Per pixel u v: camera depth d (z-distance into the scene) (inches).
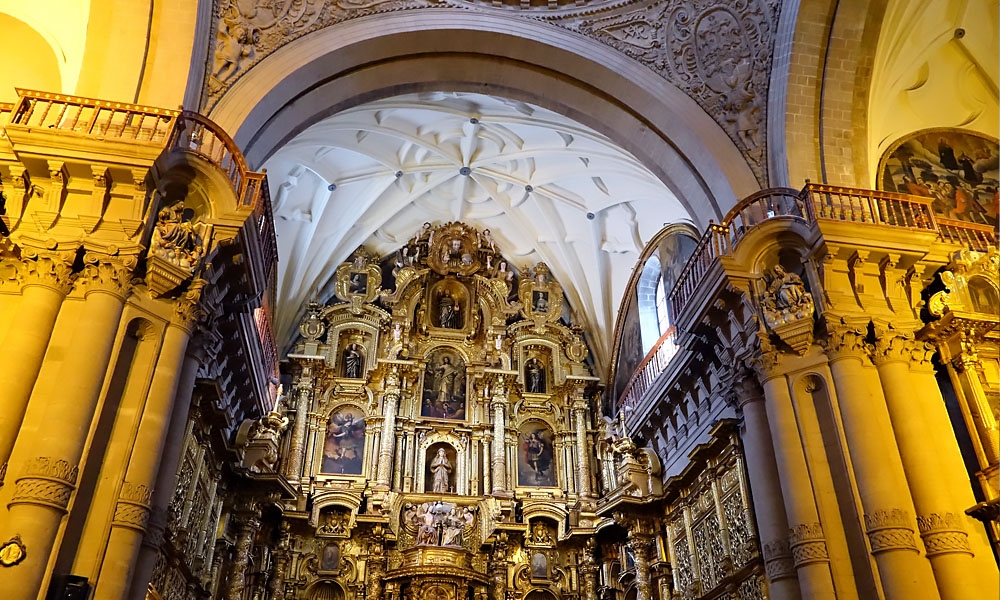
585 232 976.3
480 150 932.0
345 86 623.5
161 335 446.6
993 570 419.5
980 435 462.9
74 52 545.3
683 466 716.7
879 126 611.8
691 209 638.5
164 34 533.3
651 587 725.3
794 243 525.3
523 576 805.9
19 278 436.1
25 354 401.1
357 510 795.4
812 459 471.5
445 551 775.1
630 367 915.4
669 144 634.8
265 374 757.9
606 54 629.9
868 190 532.7
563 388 938.7
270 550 754.2
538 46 628.4
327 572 766.5
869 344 488.1
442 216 1014.4
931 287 527.2
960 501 439.8
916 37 595.2
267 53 573.9
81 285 430.3
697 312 577.0
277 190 887.1
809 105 586.9
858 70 582.6
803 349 494.6
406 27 610.9
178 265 452.8
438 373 935.0
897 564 414.6
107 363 415.8
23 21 550.9
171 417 459.2
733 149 595.5
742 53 614.5
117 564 384.2
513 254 1021.8
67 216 442.6
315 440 853.8
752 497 552.4
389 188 955.3
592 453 908.6
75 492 383.9
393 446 858.1
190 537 572.1
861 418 458.0
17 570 346.9
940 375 502.0
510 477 872.3
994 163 622.8
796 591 465.1
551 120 821.9
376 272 973.2
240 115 543.2
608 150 821.9
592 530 808.9
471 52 637.9
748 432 524.4
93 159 441.4
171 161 465.7
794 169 569.3
